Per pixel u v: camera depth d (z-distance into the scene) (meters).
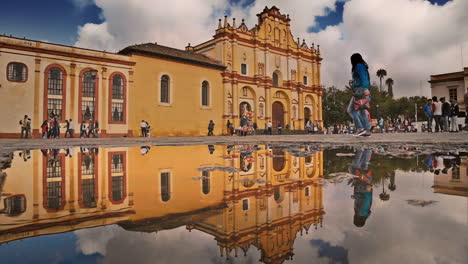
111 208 1.32
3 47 19.80
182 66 29.03
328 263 0.67
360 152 4.74
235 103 33.28
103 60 23.88
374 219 1.06
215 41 33.84
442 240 0.82
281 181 2.08
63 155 5.00
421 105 66.94
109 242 0.86
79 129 22.69
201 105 30.55
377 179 2.03
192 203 1.41
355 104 10.60
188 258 0.71
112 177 2.40
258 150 5.88
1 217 1.15
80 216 1.17
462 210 1.17
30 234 0.93
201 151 5.88
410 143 7.29
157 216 1.17
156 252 0.77
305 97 41.28
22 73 20.53
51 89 21.66
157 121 26.95
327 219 1.09
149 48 27.02
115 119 24.58
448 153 4.23
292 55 39.50
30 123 20.62
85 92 23.08
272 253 0.75
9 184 2.04
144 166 3.23
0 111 19.73
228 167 3.06
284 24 39.12
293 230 0.96
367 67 10.31
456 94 41.94
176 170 2.83
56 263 0.67
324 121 59.47
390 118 67.69
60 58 21.97
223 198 1.53
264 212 1.22
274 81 38.59
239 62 34.31
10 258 0.71
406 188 1.67
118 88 24.81
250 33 35.66
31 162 3.78
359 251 0.75
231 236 0.91
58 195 1.62
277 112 38.25
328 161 3.45
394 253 0.72
